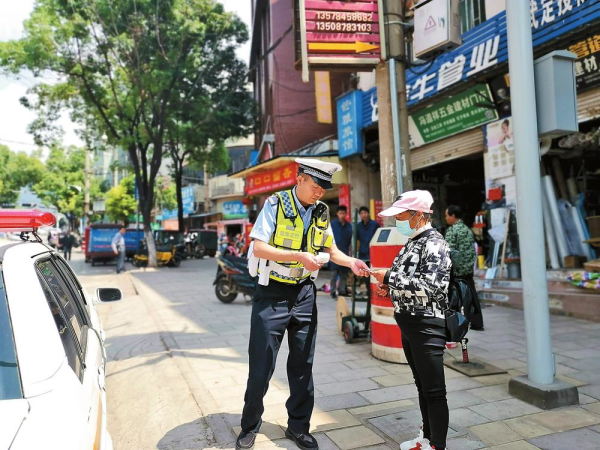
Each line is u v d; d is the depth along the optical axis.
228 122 19.77
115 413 3.69
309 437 2.89
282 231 2.83
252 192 15.91
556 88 3.59
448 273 2.60
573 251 7.57
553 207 7.54
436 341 2.61
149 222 18.45
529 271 3.62
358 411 3.46
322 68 5.11
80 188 46.62
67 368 1.52
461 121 8.93
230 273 8.60
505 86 7.78
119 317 8.19
